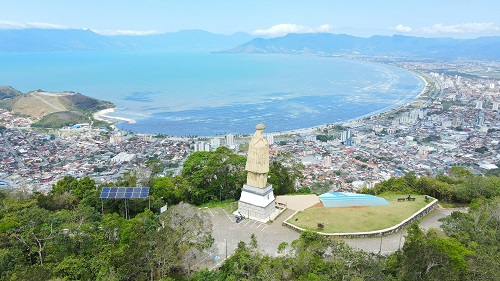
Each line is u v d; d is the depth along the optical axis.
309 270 35.53
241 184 62.31
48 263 38.88
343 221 52.91
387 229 50.38
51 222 45.03
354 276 33.16
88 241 42.38
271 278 33.94
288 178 70.44
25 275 33.94
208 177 63.00
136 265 37.34
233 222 54.00
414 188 69.81
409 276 34.06
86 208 51.31
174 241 39.59
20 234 42.25
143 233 42.03
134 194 54.28
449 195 65.19
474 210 50.88
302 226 51.47
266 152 53.62
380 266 35.38
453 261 34.50
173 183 63.62
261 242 47.94
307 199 61.28
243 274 36.78
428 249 35.09
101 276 35.69
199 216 46.00
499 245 40.75
